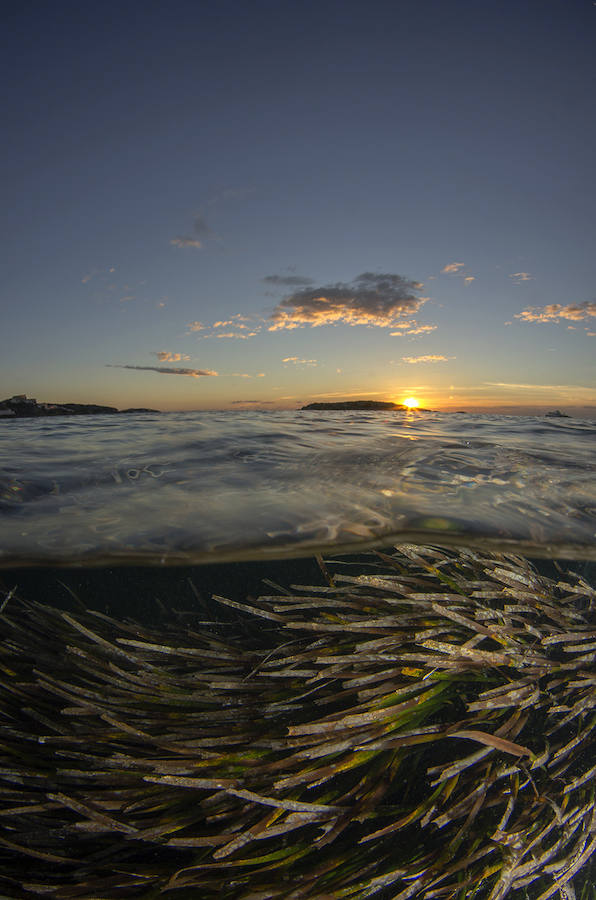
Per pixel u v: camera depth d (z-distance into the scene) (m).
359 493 0.92
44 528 0.79
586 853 0.53
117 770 0.55
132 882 0.47
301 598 0.69
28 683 0.67
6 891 0.47
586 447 1.46
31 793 0.54
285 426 2.05
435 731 0.53
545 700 0.63
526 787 0.57
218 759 0.52
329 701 0.58
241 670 0.67
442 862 0.48
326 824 0.48
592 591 0.72
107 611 0.89
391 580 0.72
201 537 0.74
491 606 0.72
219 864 0.46
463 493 0.92
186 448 1.40
